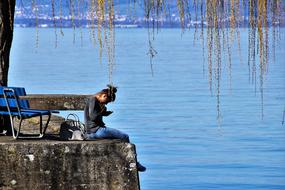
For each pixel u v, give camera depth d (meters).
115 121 121.50
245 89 192.88
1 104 29.86
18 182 27.64
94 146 27.55
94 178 27.59
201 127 116.75
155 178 73.25
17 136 29.28
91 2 21.11
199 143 99.12
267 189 68.75
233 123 122.06
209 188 68.75
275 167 80.25
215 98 166.88
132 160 27.61
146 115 131.25
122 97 167.00
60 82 193.25
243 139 103.00
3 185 27.66
